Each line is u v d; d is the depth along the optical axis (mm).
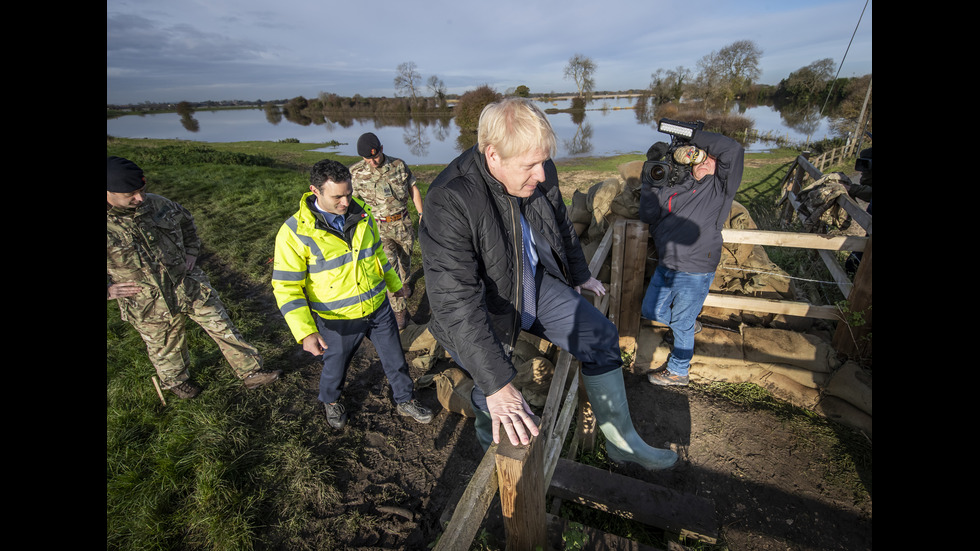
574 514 2520
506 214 1541
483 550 2203
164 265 3061
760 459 2822
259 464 2908
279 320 4742
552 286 1896
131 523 2475
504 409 1423
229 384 3635
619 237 3330
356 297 2797
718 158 2658
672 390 3398
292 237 2588
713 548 2316
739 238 3271
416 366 3881
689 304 3031
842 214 4871
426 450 3068
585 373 2027
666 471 2779
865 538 2355
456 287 1442
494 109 1354
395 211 4535
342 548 2451
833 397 3096
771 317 3725
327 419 3244
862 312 3021
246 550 2406
